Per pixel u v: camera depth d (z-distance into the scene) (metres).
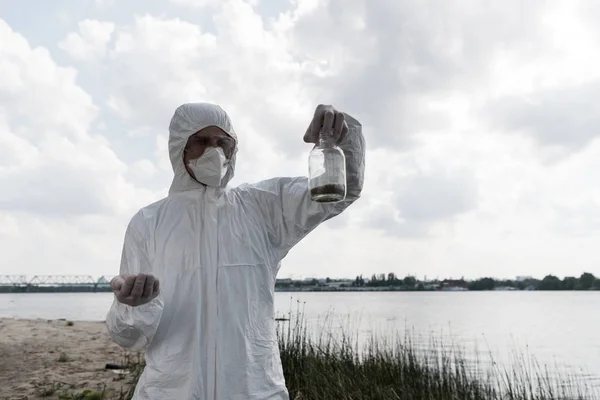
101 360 7.86
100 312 37.88
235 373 1.79
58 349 8.84
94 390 5.89
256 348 1.87
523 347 18.75
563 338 22.73
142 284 1.61
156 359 1.82
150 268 1.97
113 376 6.68
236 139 2.12
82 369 7.14
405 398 5.56
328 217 2.04
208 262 1.90
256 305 1.93
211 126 2.03
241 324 1.86
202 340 1.82
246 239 1.97
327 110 1.86
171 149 2.04
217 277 1.88
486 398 6.14
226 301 1.86
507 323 32.19
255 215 2.05
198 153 2.00
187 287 1.87
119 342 1.81
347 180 1.98
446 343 13.66
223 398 1.76
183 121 2.02
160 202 2.07
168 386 1.78
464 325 29.55
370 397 5.57
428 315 38.56
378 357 6.68
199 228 1.96
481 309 53.50
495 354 15.86
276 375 1.90
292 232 2.08
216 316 1.84
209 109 2.04
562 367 13.80
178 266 1.91
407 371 6.37
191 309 1.85
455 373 6.54
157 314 1.77
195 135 2.02
